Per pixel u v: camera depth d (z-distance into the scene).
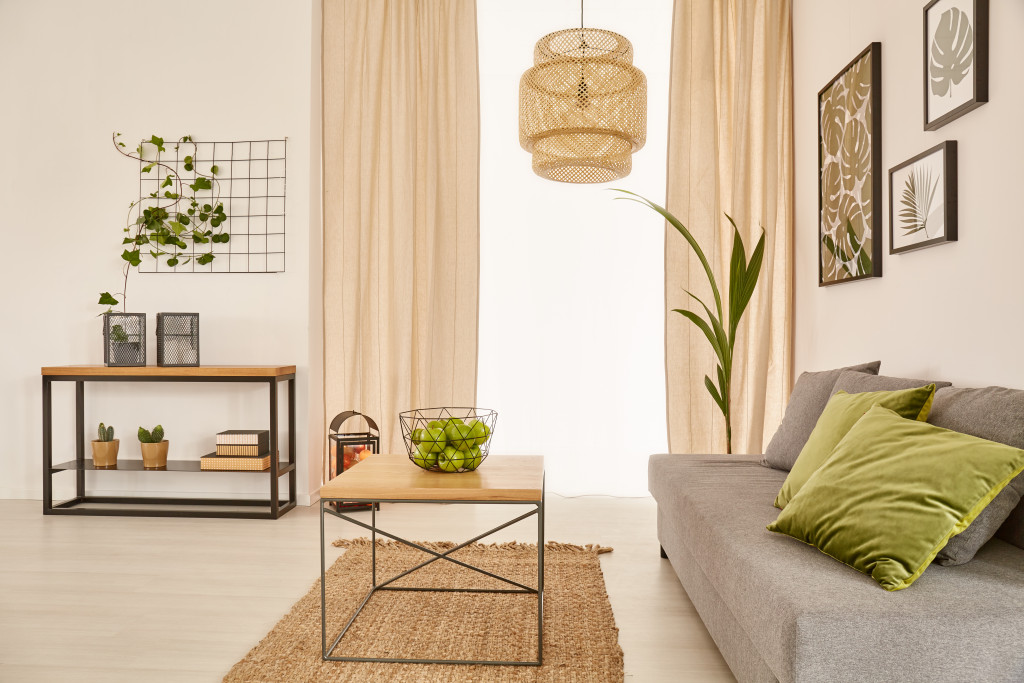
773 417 3.81
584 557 2.83
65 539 3.10
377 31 3.89
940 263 2.33
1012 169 1.95
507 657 1.93
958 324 2.22
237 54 3.82
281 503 3.74
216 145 3.82
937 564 1.50
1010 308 1.97
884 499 1.50
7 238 3.89
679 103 3.80
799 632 1.23
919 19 2.45
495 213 4.14
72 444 3.83
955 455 1.50
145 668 1.88
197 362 3.66
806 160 3.60
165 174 3.84
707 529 1.89
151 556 2.86
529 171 4.13
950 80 2.22
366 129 3.88
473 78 3.87
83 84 3.86
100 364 3.85
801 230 3.67
